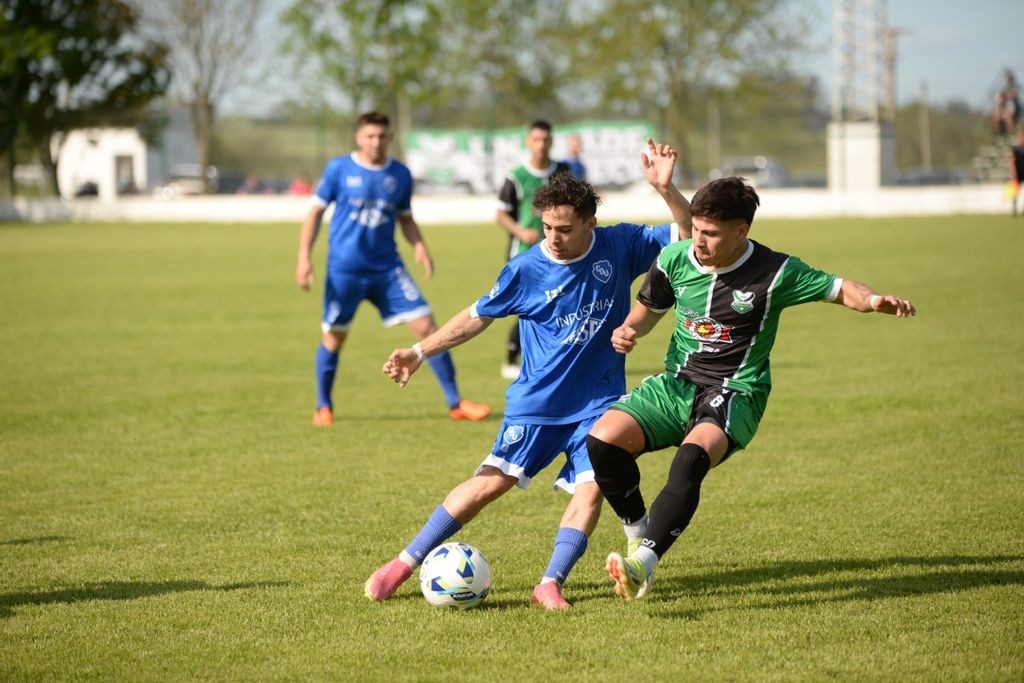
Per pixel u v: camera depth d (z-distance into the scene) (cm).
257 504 1080
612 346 841
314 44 9000
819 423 1410
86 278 3562
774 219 5969
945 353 1909
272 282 3447
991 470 1159
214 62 8919
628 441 784
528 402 831
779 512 1029
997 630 729
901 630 732
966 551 901
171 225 6706
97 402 1616
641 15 8644
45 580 860
